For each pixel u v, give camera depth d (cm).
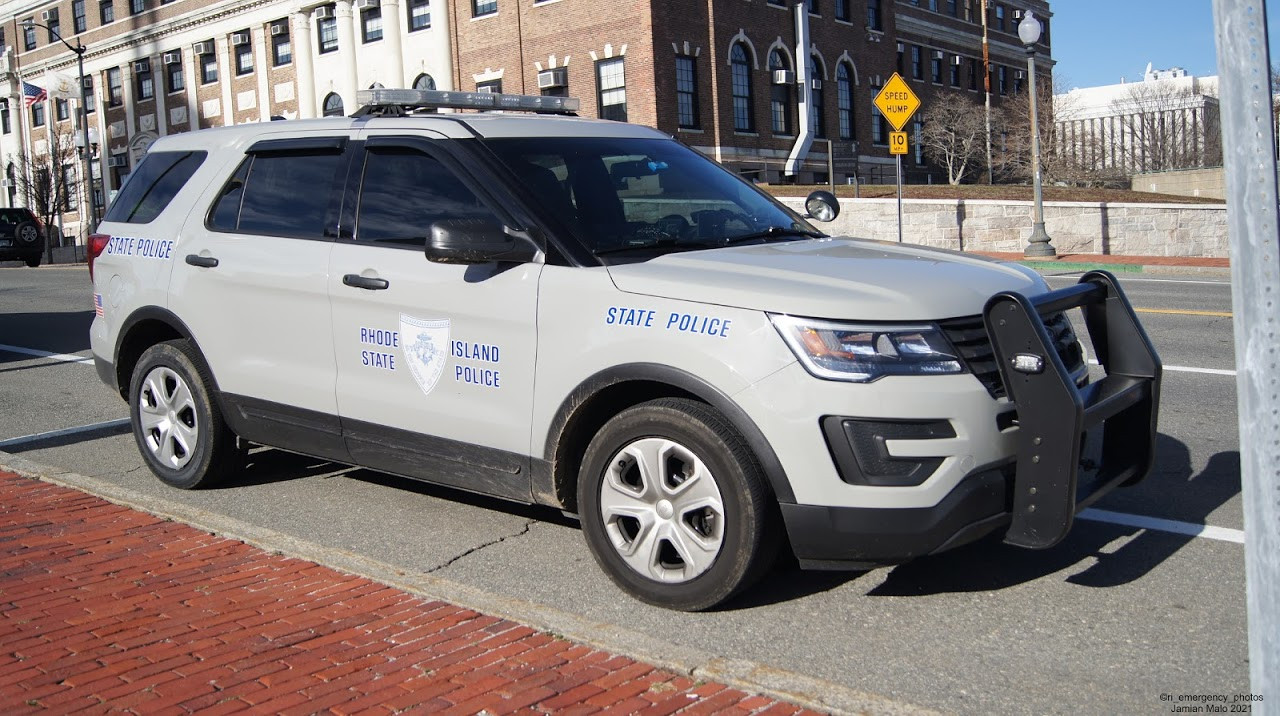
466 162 493
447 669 363
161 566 472
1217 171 3356
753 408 395
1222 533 501
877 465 385
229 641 389
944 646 389
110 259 651
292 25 3897
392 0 3566
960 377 390
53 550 495
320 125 570
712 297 413
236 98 4206
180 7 4366
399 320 505
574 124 538
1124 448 452
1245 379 240
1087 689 353
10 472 645
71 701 346
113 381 657
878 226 2530
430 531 533
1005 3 5231
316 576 456
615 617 422
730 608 428
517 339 462
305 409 546
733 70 3356
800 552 399
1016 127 4000
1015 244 2411
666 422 414
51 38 5138
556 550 501
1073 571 459
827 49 3831
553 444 455
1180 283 1684
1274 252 233
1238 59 232
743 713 329
